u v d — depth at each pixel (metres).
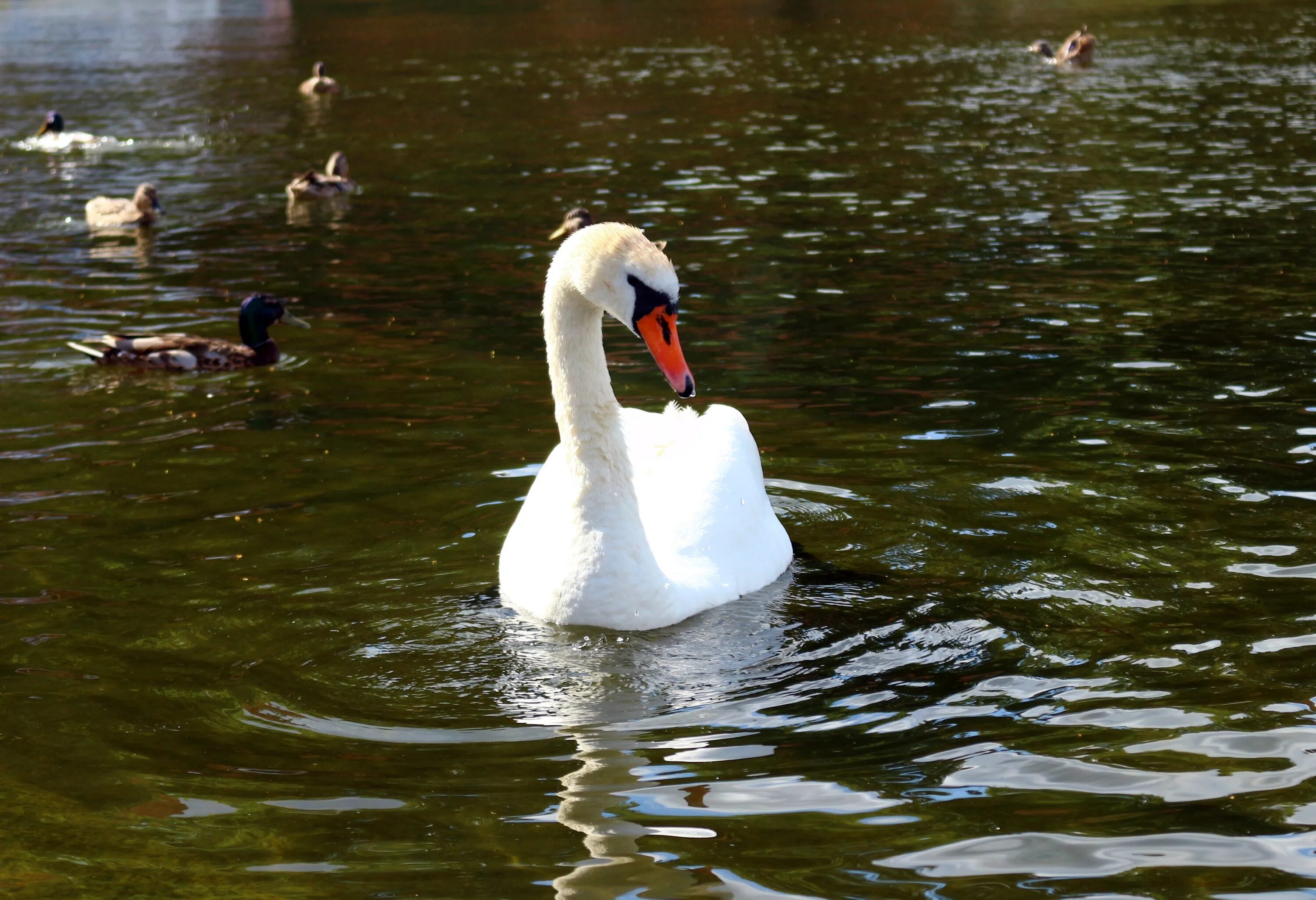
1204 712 6.70
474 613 8.18
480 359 13.89
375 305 16.39
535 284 17.31
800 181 23.80
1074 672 7.19
